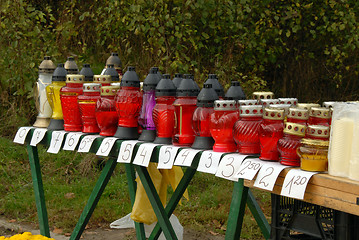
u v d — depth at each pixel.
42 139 3.52
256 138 2.53
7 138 7.21
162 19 7.42
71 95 3.30
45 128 3.61
